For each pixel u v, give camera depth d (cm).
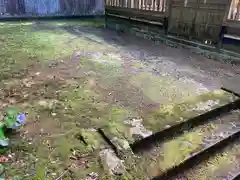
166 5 571
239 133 237
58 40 634
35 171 165
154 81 356
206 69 415
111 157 181
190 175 190
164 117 241
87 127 224
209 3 457
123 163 177
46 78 353
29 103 270
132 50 549
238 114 271
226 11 427
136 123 230
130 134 210
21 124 222
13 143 195
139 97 299
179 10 538
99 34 752
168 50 553
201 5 476
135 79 362
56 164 172
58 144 196
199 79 366
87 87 326
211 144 214
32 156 180
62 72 383
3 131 203
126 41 652
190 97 302
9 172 163
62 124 229
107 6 851
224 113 271
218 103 272
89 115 249
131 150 191
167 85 341
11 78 346
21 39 624
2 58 443
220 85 342
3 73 364
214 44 473
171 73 393
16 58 448
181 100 293
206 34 485
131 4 710
